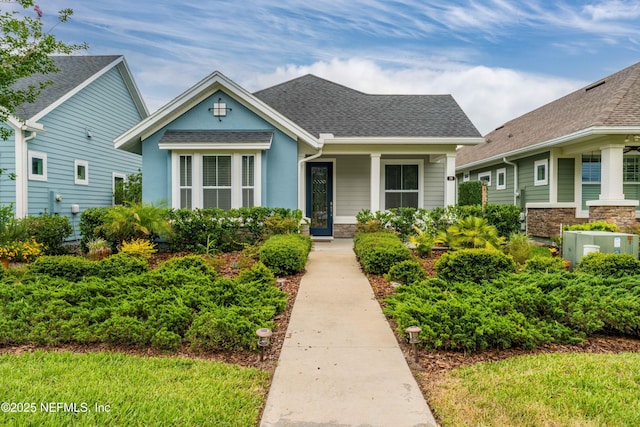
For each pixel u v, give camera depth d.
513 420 2.78
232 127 10.64
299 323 4.83
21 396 3.00
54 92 12.51
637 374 3.41
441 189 12.91
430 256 8.76
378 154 11.47
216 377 3.43
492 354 3.98
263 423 2.79
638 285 5.20
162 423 2.69
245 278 6.07
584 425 2.70
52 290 5.15
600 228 9.05
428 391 3.24
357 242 8.90
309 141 10.56
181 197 10.20
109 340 4.17
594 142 10.76
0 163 10.91
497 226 9.85
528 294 4.70
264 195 10.34
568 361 3.72
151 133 10.55
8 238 8.62
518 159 14.74
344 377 3.48
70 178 13.05
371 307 5.43
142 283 5.53
